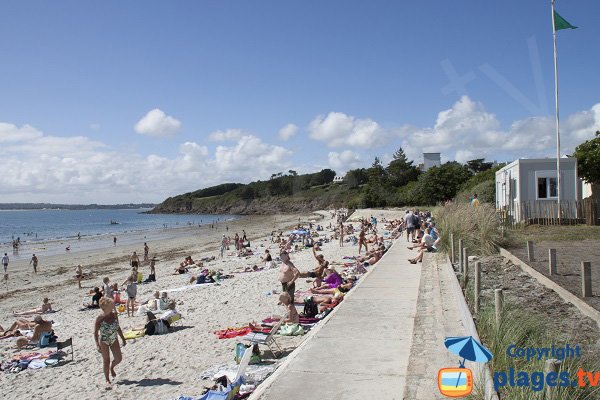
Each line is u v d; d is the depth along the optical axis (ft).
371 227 146.41
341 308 33.58
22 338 42.34
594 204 74.79
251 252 115.96
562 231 67.92
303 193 560.61
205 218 526.16
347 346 24.80
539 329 22.33
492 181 130.21
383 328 28.07
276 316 41.73
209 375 29.76
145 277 89.25
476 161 277.23
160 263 116.78
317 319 38.58
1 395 30.25
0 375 34.19
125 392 28.63
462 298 28.91
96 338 30.09
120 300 61.41
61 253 153.69
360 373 20.92
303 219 343.26
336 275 53.93
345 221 244.83
